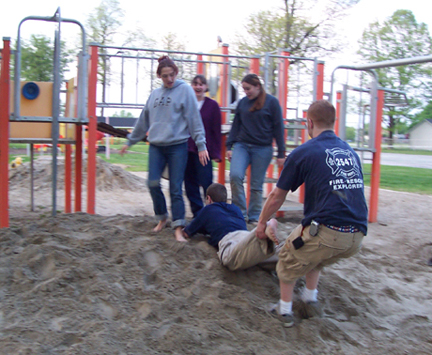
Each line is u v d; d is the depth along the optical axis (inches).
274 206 127.1
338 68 281.7
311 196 121.6
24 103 209.5
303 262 122.6
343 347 123.1
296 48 870.4
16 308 124.9
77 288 135.0
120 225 185.3
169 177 178.4
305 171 120.9
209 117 207.3
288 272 126.9
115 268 145.2
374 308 152.3
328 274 169.5
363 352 121.6
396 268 198.2
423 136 2196.1
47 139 233.9
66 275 137.3
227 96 269.4
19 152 842.8
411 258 221.6
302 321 131.6
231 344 116.3
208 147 207.3
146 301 129.9
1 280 138.3
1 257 151.3
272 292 148.9
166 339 113.4
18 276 140.1
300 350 118.9
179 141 174.7
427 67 1445.6
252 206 225.9
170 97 172.7
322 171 118.7
